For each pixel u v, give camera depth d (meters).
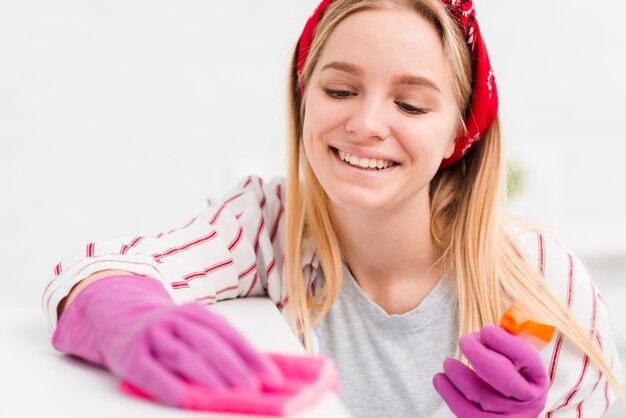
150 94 2.10
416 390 1.07
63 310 0.71
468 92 1.01
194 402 0.51
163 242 0.94
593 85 2.31
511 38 2.23
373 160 0.91
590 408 1.06
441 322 1.08
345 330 1.09
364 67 0.88
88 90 2.07
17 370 0.63
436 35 0.92
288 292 1.06
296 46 1.08
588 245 2.12
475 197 1.09
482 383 0.84
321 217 1.09
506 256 1.09
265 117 2.15
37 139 2.07
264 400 0.50
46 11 2.03
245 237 1.03
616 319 2.07
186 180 2.14
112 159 2.11
